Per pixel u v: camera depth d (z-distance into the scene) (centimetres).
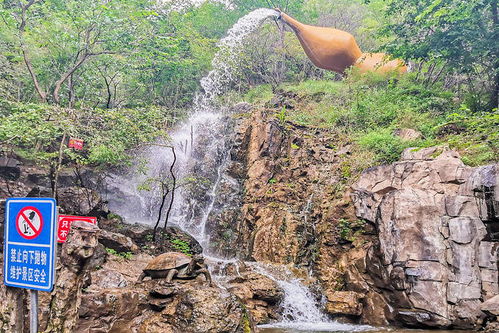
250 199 1686
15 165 1581
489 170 1123
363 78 2083
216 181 1858
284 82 2592
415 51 1830
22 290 411
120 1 1484
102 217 1512
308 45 2420
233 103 2333
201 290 901
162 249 1395
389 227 1212
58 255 777
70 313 635
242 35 2466
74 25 1455
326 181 1609
